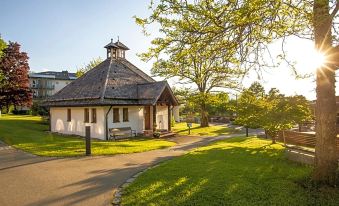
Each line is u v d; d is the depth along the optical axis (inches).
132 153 652.1
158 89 1124.5
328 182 323.3
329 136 325.1
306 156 455.5
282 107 671.1
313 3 294.4
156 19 338.3
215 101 1544.0
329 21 298.7
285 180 355.6
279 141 842.8
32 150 655.1
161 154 641.6
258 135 1138.0
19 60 2028.8
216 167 441.1
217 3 311.6
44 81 3292.3
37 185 367.6
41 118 1743.4
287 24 309.3
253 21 302.8
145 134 1101.7
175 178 378.9
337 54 311.7
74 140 889.5
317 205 272.8
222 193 309.1
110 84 1115.9
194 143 930.1
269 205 273.7
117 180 388.8
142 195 311.0
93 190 343.3
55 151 642.2
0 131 1072.8
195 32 325.4
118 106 1064.8
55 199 312.8
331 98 326.0
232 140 924.0
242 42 322.3
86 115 1103.6
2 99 1961.1
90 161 538.0
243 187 328.8
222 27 314.7
